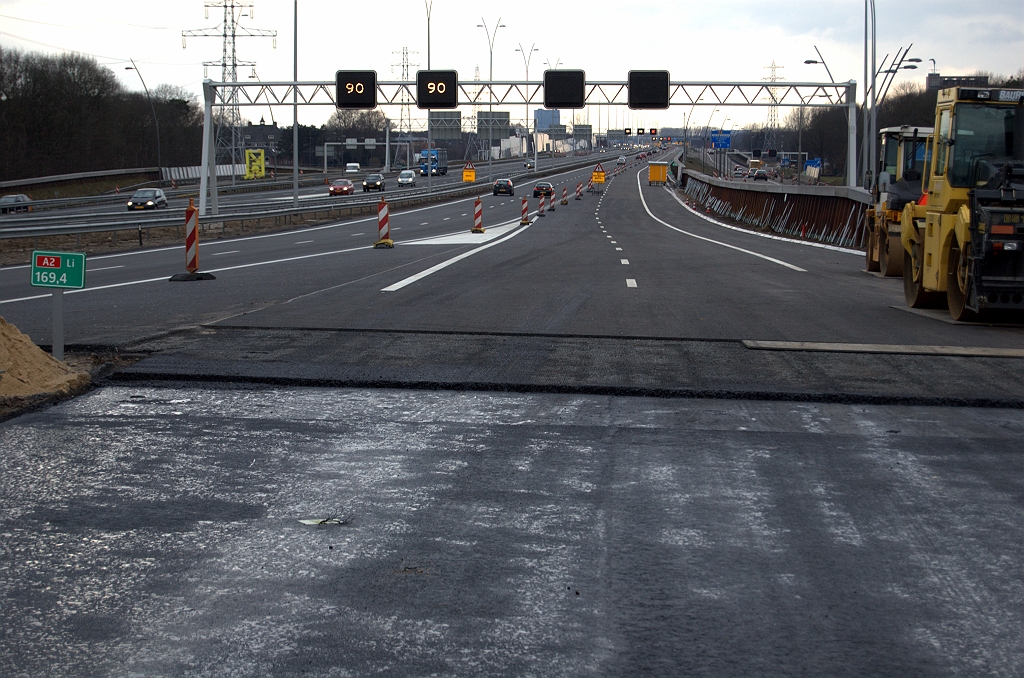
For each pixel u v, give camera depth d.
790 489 6.19
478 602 4.41
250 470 6.52
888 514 5.72
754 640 4.05
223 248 34.50
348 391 9.05
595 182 109.56
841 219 39.59
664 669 3.79
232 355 10.48
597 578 4.70
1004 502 5.97
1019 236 12.83
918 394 8.88
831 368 10.18
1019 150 13.91
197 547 5.08
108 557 4.93
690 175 111.88
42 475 6.35
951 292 14.18
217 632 4.09
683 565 4.89
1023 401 8.66
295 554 4.99
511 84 48.84
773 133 162.38
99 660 3.85
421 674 3.73
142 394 8.80
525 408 8.44
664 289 18.58
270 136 191.00
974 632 4.16
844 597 4.51
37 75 96.50
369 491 6.09
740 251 33.53
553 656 3.89
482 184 104.00
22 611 4.30
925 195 15.67
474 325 13.05
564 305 15.60
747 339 12.07
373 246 33.25
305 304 15.38
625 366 10.16
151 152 116.06
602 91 50.44
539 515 5.64
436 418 8.05
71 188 90.06
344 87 48.66
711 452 7.05
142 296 17.00
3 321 8.77
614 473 6.51
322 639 4.03
